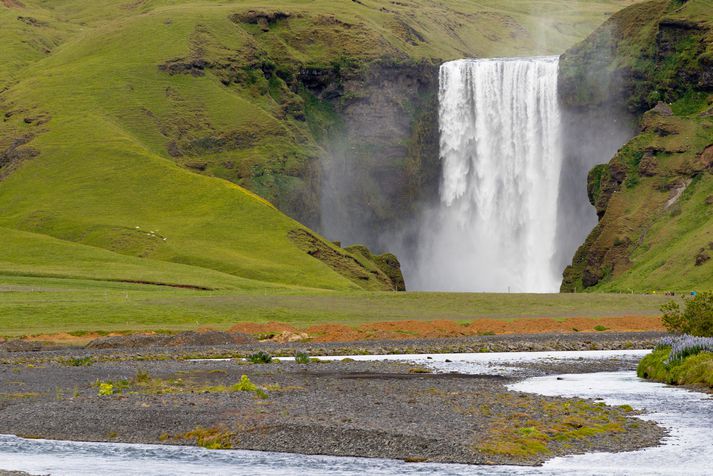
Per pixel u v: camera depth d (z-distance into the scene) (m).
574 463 45.56
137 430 54.12
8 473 45.16
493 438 49.75
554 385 71.62
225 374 79.50
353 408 58.47
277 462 46.78
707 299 98.69
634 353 102.12
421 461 46.34
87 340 116.25
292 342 115.25
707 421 54.53
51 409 59.50
